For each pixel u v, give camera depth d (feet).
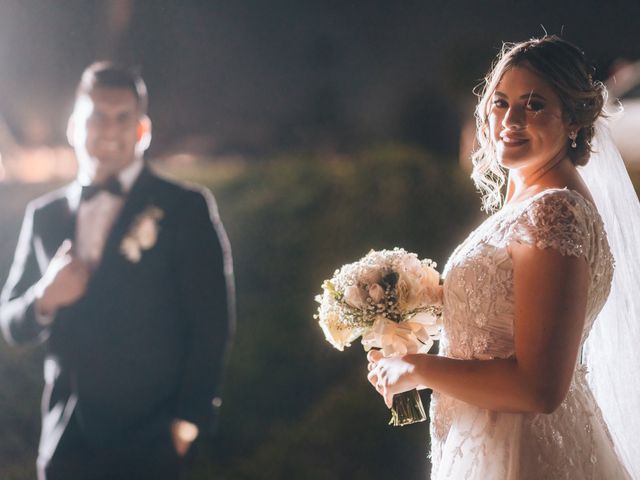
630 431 9.45
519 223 7.79
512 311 7.85
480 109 8.86
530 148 8.13
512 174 8.66
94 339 12.26
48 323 12.50
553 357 7.43
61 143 51.55
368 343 9.06
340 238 25.18
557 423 8.24
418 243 24.99
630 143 23.77
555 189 7.88
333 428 20.21
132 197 12.53
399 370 8.34
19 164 41.39
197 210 12.48
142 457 12.23
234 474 20.25
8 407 21.56
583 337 8.26
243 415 22.06
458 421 8.46
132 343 12.20
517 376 7.54
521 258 7.64
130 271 12.19
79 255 12.53
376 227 25.18
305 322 23.80
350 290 8.70
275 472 19.90
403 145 27.53
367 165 26.27
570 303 7.47
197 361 12.14
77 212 12.70
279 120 57.06
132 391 12.21
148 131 13.29
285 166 27.20
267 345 23.36
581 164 8.48
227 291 12.47
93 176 12.76
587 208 7.89
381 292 8.64
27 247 13.23
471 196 25.36
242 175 27.04
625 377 9.42
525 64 8.14
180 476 12.44
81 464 12.30
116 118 12.69
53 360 12.63
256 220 25.76
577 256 7.52
